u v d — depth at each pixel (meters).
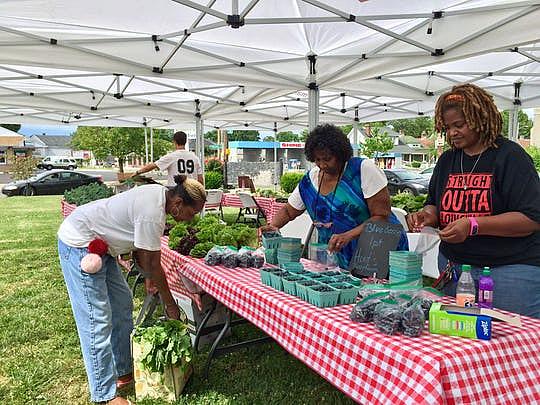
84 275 2.40
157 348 2.57
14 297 4.72
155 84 7.70
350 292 1.95
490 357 1.40
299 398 2.67
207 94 8.39
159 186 2.50
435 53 4.52
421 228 2.10
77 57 4.78
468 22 4.07
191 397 2.64
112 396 2.47
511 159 1.81
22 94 7.99
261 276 2.38
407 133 61.19
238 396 2.68
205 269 2.77
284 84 5.95
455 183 1.98
